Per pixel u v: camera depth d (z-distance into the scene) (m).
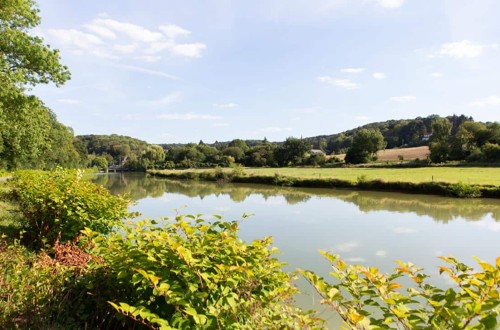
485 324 1.55
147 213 21.64
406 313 1.79
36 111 17.61
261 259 3.18
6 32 14.16
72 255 4.29
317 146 149.88
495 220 18.86
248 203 27.66
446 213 21.45
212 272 2.68
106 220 6.93
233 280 2.54
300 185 44.22
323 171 61.19
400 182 35.19
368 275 2.05
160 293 2.35
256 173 58.84
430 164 62.56
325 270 9.60
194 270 2.47
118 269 3.01
